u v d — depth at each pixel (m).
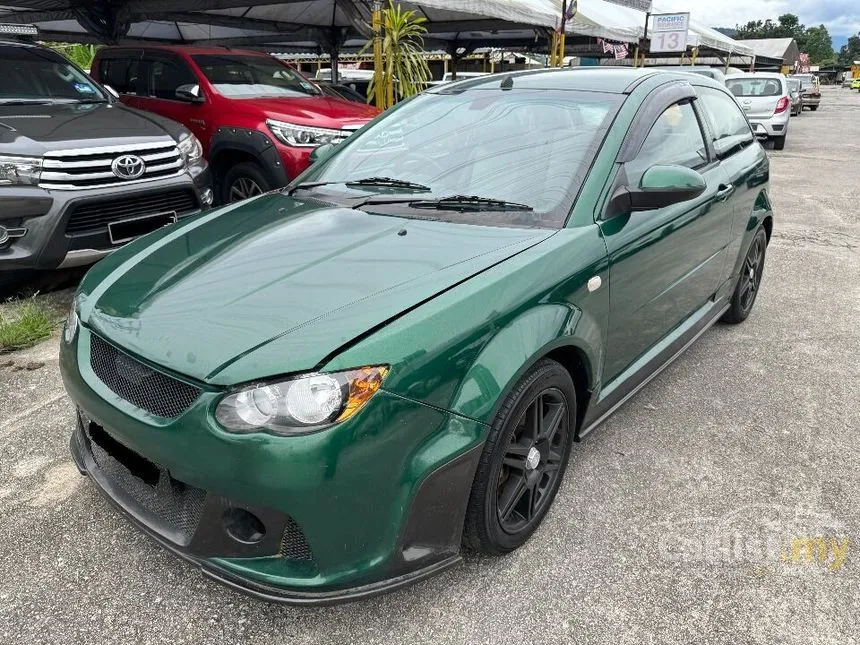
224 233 2.56
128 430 1.91
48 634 1.99
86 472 2.27
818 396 3.56
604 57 18.62
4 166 4.02
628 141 2.73
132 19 9.10
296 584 1.79
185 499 1.90
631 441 3.10
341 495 1.73
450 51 15.12
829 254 6.32
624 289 2.62
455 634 2.01
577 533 2.46
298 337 1.80
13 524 2.45
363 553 1.82
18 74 5.37
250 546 1.82
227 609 2.09
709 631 2.04
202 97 6.20
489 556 2.30
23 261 4.16
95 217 4.45
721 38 19.56
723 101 3.98
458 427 1.90
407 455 1.82
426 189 2.76
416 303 1.92
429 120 3.16
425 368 1.83
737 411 3.39
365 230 2.42
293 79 7.03
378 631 2.02
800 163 12.39
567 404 2.41
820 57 140.12
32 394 3.39
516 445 2.20
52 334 4.09
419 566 1.94
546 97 3.01
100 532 2.41
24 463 2.82
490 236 2.34
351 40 13.84
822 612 2.12
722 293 3.96
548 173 2.63
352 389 1.72
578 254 2.34
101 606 2.09
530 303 2.13
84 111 5.14
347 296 1.96
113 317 2.08
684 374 3.81
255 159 5.82
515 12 8.67
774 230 7.24
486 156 2.82
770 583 2.24
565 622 2.06
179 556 1.92
